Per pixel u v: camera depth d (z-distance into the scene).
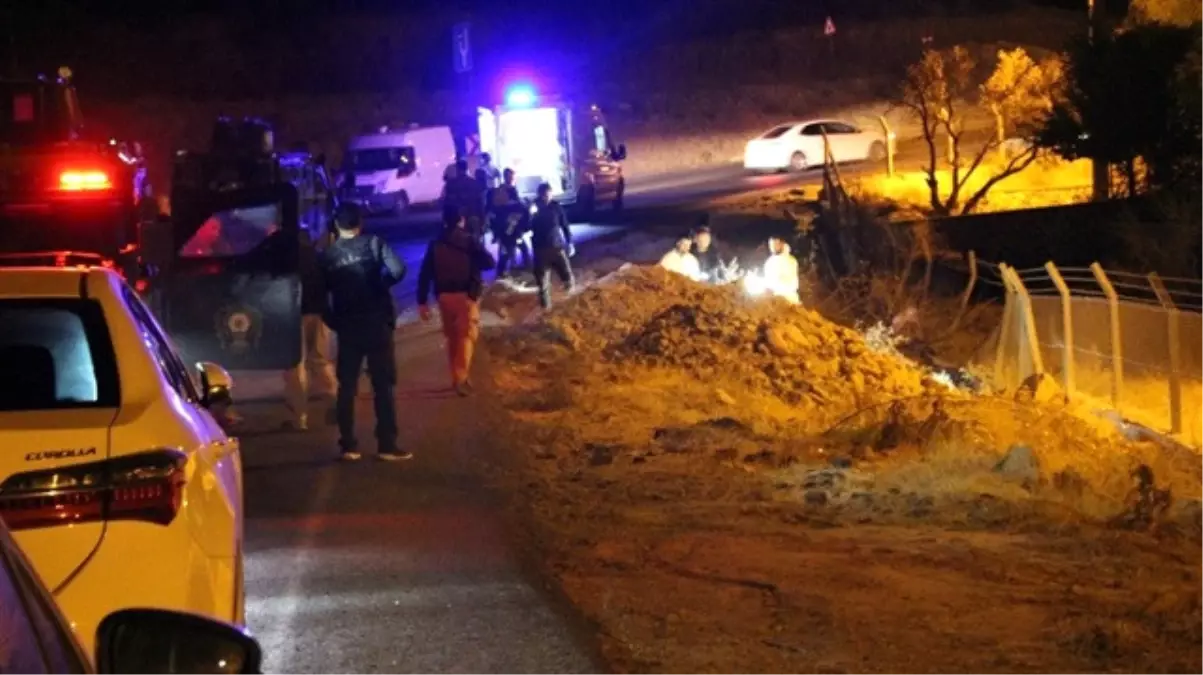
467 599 7.62
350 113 57.72
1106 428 13.11
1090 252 24.86
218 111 56.59
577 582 7.99
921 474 10.43
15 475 4.49
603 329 17.22
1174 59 25.56
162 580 4.60
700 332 15.84
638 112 58.69
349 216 11.07
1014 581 8.04
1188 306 16.62
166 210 16.86
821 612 7.42
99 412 4.83
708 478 10.54
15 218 13.53
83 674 2.40
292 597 7.67
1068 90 27.72
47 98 14.14
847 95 59.38
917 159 41.75
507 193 23.00
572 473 10.75
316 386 13.52
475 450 11.57
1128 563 8.41
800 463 11.13
